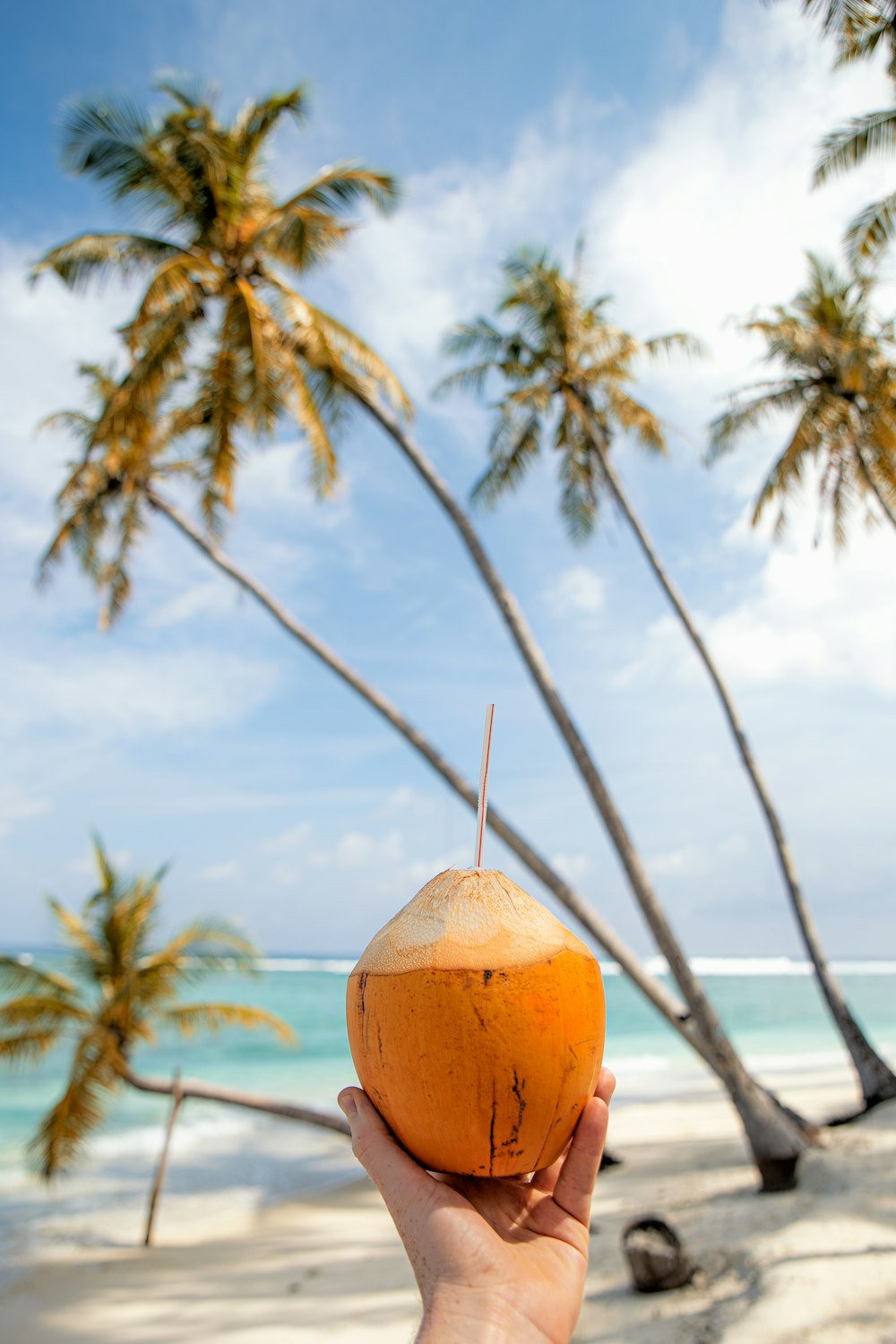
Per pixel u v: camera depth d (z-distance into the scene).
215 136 10.61
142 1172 15.34
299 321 10.53
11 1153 17.14
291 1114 12.09
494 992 1.26
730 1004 57.38
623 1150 13.98
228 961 13.39
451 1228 1.21
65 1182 14.67
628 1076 25.02
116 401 11.05
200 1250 11.15
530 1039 1.25
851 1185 8.48
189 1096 12.33
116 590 13.66
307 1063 28.95
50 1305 9.23
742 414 14.95
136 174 10.46
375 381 11.70
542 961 1.31
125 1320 8.81
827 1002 13.79
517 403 13.08
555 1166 1.45
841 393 14.30
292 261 10.69
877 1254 6.56
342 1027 39.22
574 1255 1.27
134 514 13.42
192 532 12.43
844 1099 16.92
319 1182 14.70
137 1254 11.02
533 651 10.28
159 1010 13.21
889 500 15.14
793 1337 5.53
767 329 13.69
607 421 14.34
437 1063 1.24
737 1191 9.58
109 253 10.80
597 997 1.38
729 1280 6.68
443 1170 1.33
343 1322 8.30
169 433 12.55
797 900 14.05
